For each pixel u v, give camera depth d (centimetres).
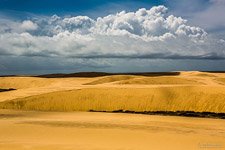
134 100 6594
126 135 3500
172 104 6412
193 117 5350
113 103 6588
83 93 6925
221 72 16388
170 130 3881
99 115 5541
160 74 15475
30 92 7562
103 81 11269
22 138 3297
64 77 14862
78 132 3653
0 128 3856
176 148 2909
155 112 6012
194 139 3325
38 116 5403
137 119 4991
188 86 6981
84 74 15962
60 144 2980
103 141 3177
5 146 2861
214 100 6303
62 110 6481
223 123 4706
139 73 16350
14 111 6053
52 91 7375
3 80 13788
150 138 3353
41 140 3191
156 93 6750
